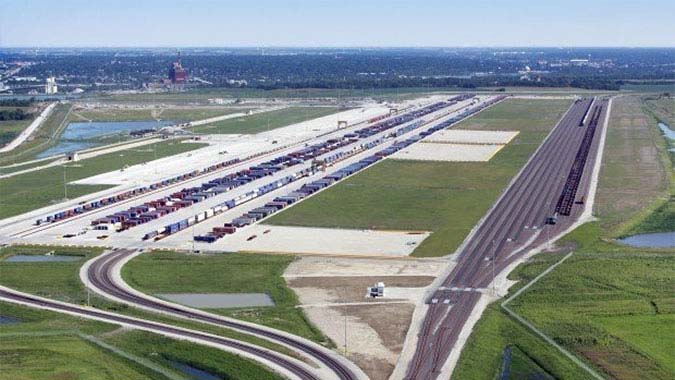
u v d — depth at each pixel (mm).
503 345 142500
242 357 136750
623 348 139625
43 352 140625
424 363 134500
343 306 162375
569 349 140000
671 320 152750
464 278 179500
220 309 161750
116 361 137500
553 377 130625
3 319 159000
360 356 137750
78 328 151625
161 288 175875
